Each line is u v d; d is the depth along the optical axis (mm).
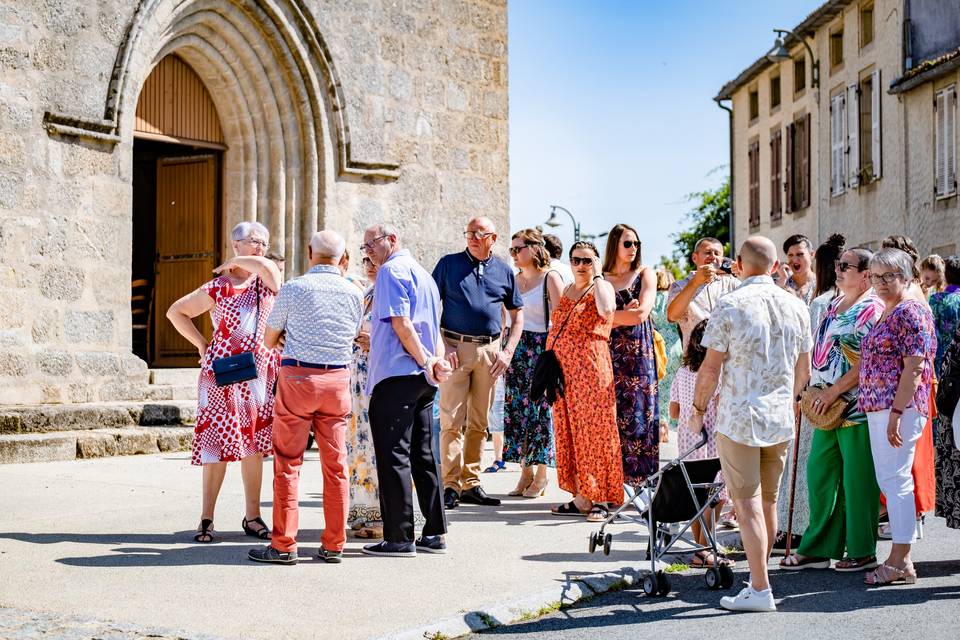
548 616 5602
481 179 16984
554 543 7270
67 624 4973
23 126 11562
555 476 11000
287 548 6398
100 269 12266
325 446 6473
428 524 6887
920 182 26344
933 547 7633
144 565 6273
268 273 7109
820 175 31750
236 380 6902
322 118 14672
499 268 8859
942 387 6582
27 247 11578
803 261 8672
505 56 17422
